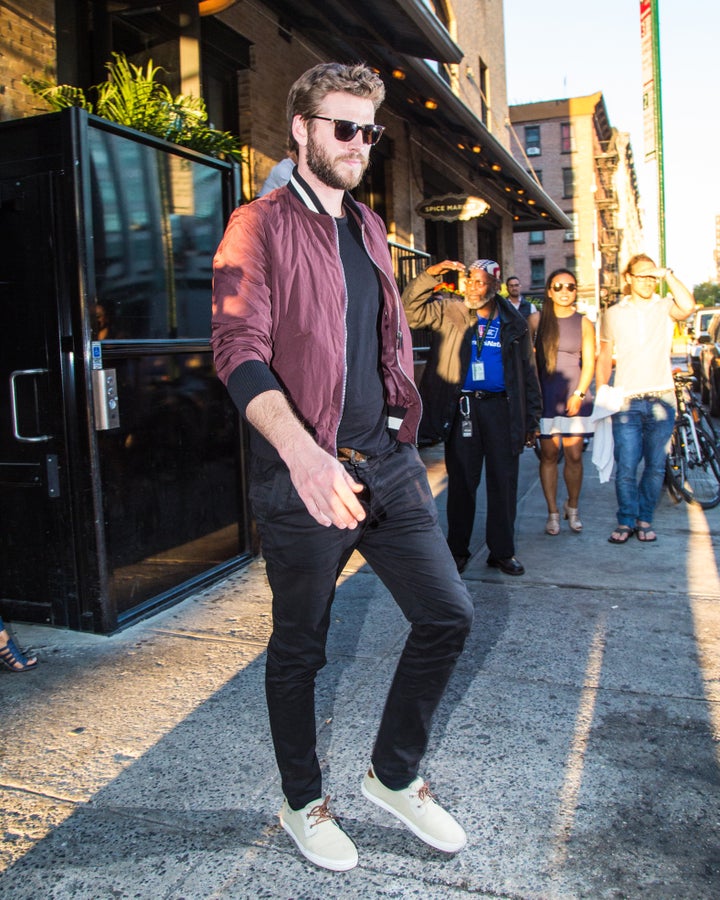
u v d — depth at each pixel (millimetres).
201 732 2816
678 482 6277
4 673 3322
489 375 4434
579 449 5453
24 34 4551
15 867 2131
